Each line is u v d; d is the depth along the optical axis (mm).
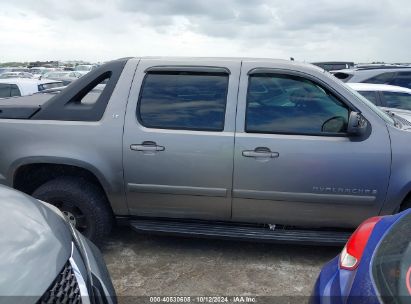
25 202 2373
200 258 3625
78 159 3355
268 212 3365
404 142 3123
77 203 3492
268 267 3477
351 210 3256
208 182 3314
